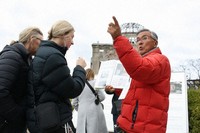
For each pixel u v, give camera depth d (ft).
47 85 10.63
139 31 12.30
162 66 10.89
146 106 10.93
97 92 22.62
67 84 10.64
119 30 10.61
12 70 11.05
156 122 10.89
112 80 16.56
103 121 22.54
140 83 11.18
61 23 11.50
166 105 11.31
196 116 24.13
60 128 10.86
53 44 11.19
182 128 21.09
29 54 12.04
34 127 10.93
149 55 11.55
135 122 10.97
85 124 22.08
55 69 10.64
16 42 12.12
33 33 12.21
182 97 21.74
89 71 22.79
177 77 22.26
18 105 11.46
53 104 10.64
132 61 10.31
